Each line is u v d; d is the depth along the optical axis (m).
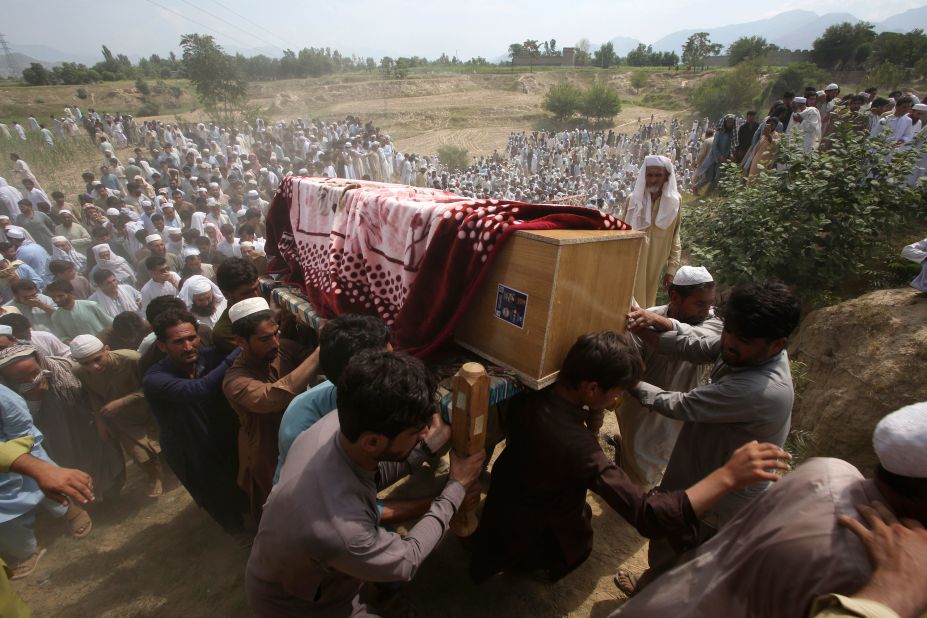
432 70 75.12
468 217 2.07
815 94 8.30
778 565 1.16
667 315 2.84
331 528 1.46
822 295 4.83
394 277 2.46
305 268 3.14
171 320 2.79
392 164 20.67
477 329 2.18
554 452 1.95
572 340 2.01
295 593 1.63
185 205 9.65
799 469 1.32
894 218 4.84
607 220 2.16
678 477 2.39
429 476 3.51
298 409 2.06
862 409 3.76
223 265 2.98
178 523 3.37
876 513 1.08
